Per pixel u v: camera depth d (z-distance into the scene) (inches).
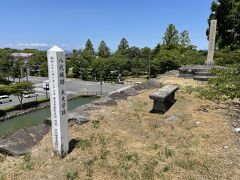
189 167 166.4
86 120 250.1
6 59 2171.5
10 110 1040.8
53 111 177.6
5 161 178.7
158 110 289.9
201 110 295.0
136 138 215.2
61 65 171.5
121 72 2282.2
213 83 316.2
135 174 159.5
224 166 166.7
